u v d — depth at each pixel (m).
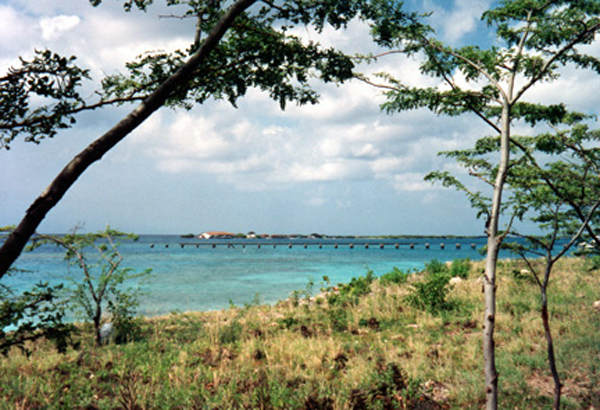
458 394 6.03
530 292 12.50
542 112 4.17
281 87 3.66
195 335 10.24
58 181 2.21
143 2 3.28
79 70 2.45
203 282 26.97
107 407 6.00
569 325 8.90
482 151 4.73
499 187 3.93
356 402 5.66
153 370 7.42
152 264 43.28
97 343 9.46
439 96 4.22
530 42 4.22
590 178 4.71
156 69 3.06
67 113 2.48
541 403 5.61
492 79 4.12
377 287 17.12
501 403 5.72
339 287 16.56
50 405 5.98
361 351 8.55
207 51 2.84
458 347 8.37
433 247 111.12
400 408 5.70
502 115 4.06
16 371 7.43
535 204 4.64
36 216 2.13
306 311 13.26
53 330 2.38
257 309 14.56
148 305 17.34
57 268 34.03
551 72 4.07
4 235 2.45
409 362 7.42
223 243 126.19
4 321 2.22
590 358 6.87
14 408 5.88
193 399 6.08
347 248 103.56
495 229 3.87
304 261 50.16
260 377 7.05
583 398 5.70
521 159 4.49
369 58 3.87
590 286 12.95
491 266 3.79
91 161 2.35
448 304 12.01
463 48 4.34
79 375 7.25
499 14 4.23
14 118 2.38
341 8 3.45
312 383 6.72
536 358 7.04
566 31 3.86
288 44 3.45
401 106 4.37
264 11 3.59
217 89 3.54
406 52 4.14
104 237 10.38
